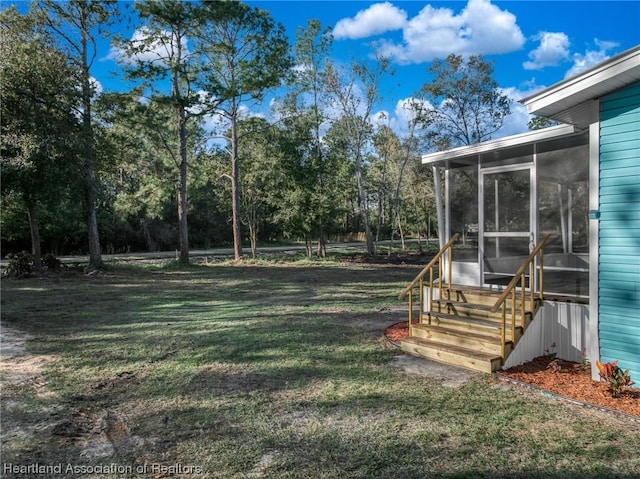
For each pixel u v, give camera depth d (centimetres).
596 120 468
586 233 631
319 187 2516
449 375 502
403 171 3044
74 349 635
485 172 747
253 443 341
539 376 486
